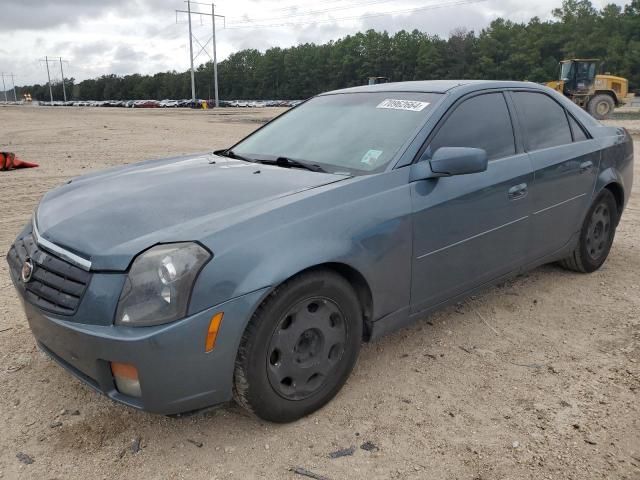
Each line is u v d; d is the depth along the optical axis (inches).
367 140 134.8
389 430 108.1
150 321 91.7
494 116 148.6
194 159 153.0
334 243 106.9
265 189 116.0
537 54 3511.3
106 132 835.4
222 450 102.6
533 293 174.2
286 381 107.6
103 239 100.0
